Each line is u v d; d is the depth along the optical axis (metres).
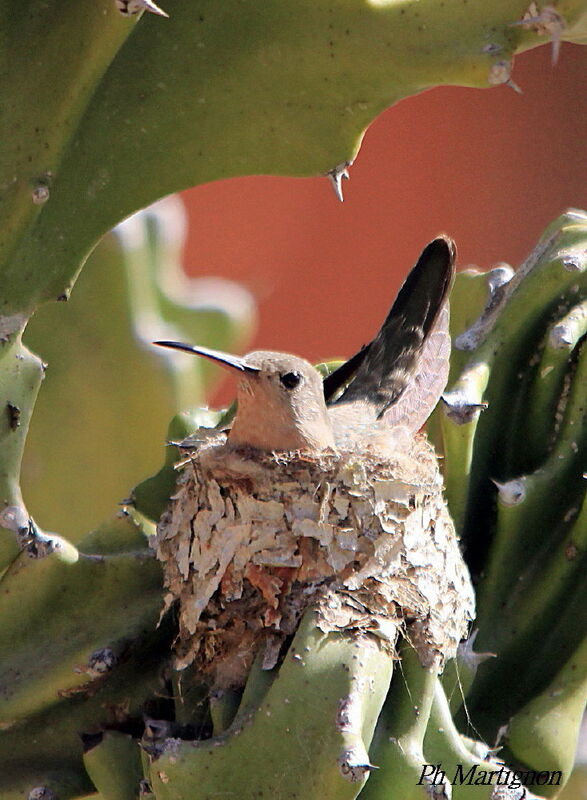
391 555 2.07
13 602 2.06
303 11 2.04
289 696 2.04
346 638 2.05
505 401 2.09
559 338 2.08
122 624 2.07
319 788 2.04
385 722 2.05
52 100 2.04
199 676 2.06
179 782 2.04
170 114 2.05
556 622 2.08
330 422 2.11
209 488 2.07
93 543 2.08
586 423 2.08
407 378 2.12
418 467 2.08
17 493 2.05
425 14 2.04
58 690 2.06
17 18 2.04
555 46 2.04
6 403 2.05
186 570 2.07
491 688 2.08
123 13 2.04
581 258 2.09
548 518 2.08
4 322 2.05
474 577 2.09
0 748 2.06
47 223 2.05
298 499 2.07
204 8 2.05
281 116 2.05
